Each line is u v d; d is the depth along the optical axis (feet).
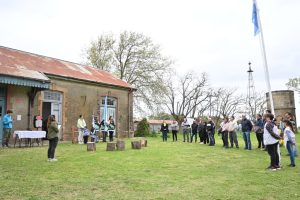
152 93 116.37
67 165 31.91
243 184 23.77
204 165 33.04
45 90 60.29
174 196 20.11
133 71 119.96
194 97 187.73
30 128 58.08
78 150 46.85
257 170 30.17
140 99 117.70
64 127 65.51
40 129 59.26
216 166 32.45
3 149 47.26
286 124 33.60
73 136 62.59
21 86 57.21
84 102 70.69
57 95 65.16
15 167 30.50
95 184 23.35
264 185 23.48
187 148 51.13
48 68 66.39
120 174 27.27
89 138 66.39
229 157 39.99
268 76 38.24
